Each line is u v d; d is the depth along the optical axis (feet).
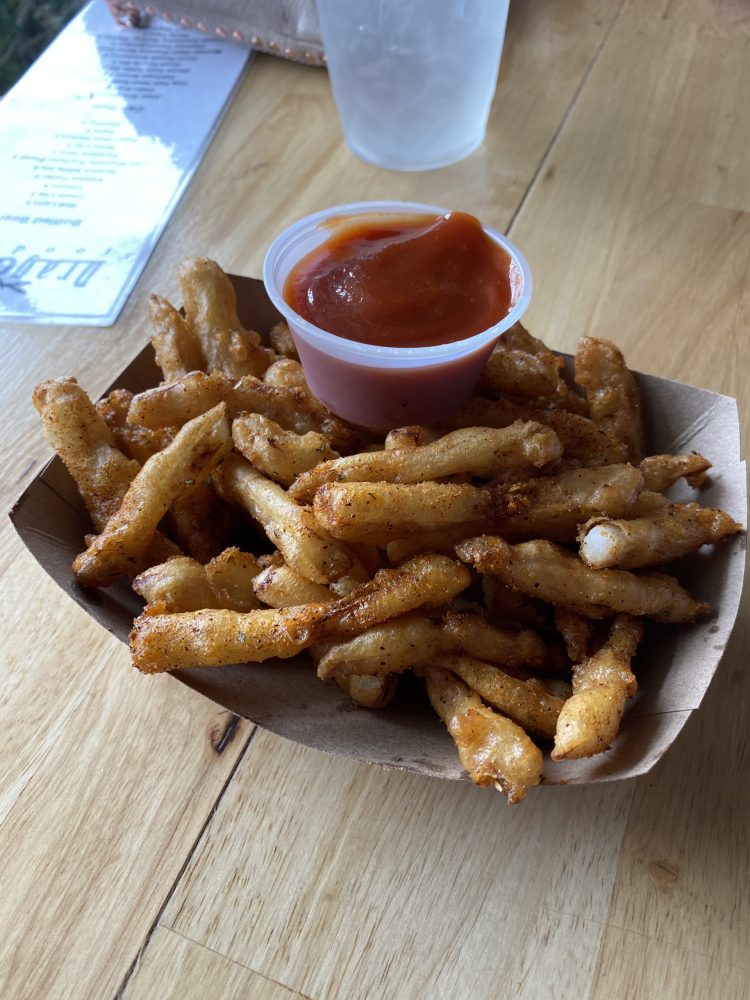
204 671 0.58
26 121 1.23
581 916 0.52
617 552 0.57
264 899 0.53
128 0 1.35
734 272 1.00
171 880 0.54
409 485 0.60
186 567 0.60
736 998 0.49
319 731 0.54
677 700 0.53
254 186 1.13
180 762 0.60
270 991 0.50
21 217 1.08
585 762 0.52
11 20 1.61
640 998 0.49
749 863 0.54
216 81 1.30
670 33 1.39
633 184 1.12
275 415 0.69
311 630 0.55
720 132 1.20
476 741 0.51
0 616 0.69
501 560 0.58
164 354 0.74
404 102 1.07
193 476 0.64
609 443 0.68
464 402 0.70
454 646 0.58
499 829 0.56
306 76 1.32
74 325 0.96
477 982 0.50
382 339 0.64
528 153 1.17
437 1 0.98
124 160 1.17
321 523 0.59
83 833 0.56
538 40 1.38
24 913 0.53
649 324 0.94
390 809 0.57
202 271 0.76
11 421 0.86
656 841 0.55
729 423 0.69
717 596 0.60
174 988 0.50
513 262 0.67
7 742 0.61
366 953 0.51
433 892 0.53
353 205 0.72
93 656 0.66
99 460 0.66
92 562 0.60
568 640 0.61
